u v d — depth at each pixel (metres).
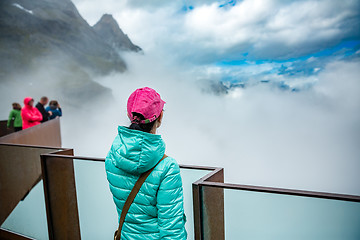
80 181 1.88
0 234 2.61
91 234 1.91
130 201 1.04
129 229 1.07
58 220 2.02
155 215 1.06
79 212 1.92
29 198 2.35
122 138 1.01
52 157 1.93
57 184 1.95
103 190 1.81
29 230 2.38
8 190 2.54
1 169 2.50
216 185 1.26
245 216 1.28
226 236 1.33
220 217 1.32
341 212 1.09
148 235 1.06
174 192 1.01
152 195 1.02
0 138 3.80
